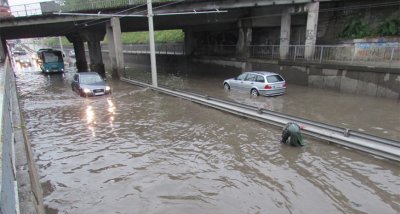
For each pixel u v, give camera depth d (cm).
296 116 1263
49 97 1895
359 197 662
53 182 757
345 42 2169
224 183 734
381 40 1956
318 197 665
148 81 2644
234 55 3091
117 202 660
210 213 614
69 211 630
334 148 944
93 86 1848
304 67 2034
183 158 884
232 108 1391
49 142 1048
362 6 2139
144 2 2628
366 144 898
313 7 2066
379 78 1625
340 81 1827
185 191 700
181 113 1410
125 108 1526
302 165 824
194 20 2848
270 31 2880
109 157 903
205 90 2066
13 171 382
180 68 3825
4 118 448
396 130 1113
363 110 1399
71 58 6469
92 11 2770
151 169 816
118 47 2820
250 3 2231
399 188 698
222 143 999
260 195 678
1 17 2845
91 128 1196
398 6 1973
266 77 1734
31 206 412
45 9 2812
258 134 1086
